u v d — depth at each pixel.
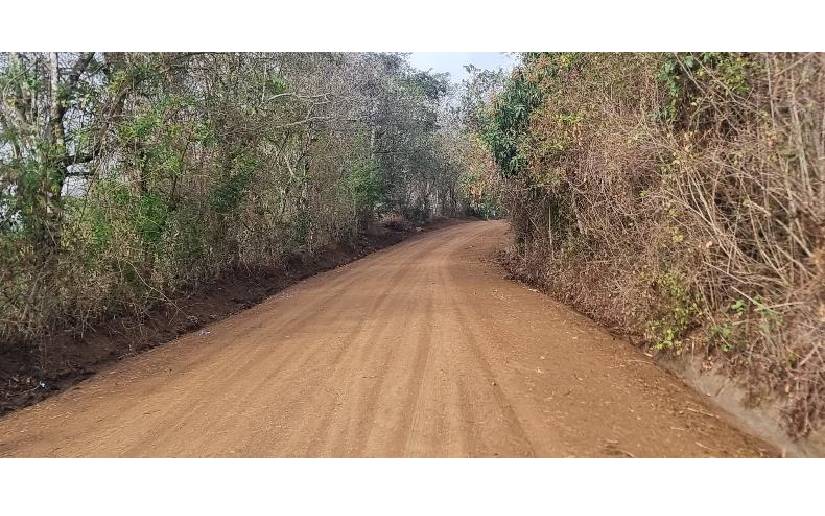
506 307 10.23
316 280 17.78
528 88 13.24
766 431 4.93
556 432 4.72
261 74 17.03
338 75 24.38
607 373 6.38
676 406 5.53
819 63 4.98
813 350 4.67
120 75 10.00
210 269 14.09
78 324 8.93
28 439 5.46
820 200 4.95
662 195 6.80
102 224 9.65
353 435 4.88
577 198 11.16
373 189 30.09
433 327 8.73
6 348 7.76
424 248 27.06
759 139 5.38
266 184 17.55
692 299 6.62
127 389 6.95
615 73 8.74
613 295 9.11
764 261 5.71
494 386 5.84
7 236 7.81
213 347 8.87
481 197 18.47
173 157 11.29
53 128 9.37
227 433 5.13
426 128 41.81
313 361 7.33
